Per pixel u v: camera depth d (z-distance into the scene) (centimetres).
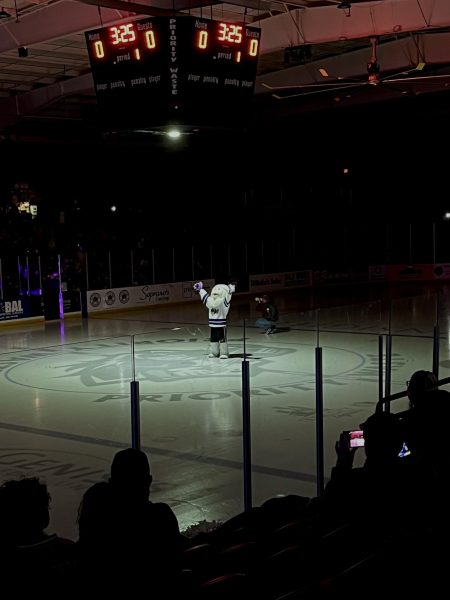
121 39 1188
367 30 1518
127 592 335
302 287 3916
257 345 2016
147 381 1608
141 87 1186
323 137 3322
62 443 1116
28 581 320
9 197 2911
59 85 2259
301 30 1588
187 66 1166
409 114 2889
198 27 1166
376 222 4112
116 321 2845
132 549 349
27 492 341
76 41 1822
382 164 3866
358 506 405
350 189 4034
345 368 1636
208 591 332
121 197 3288
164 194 3425
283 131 3173
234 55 1210
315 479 905
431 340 1820
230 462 992
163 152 3372
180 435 1145
